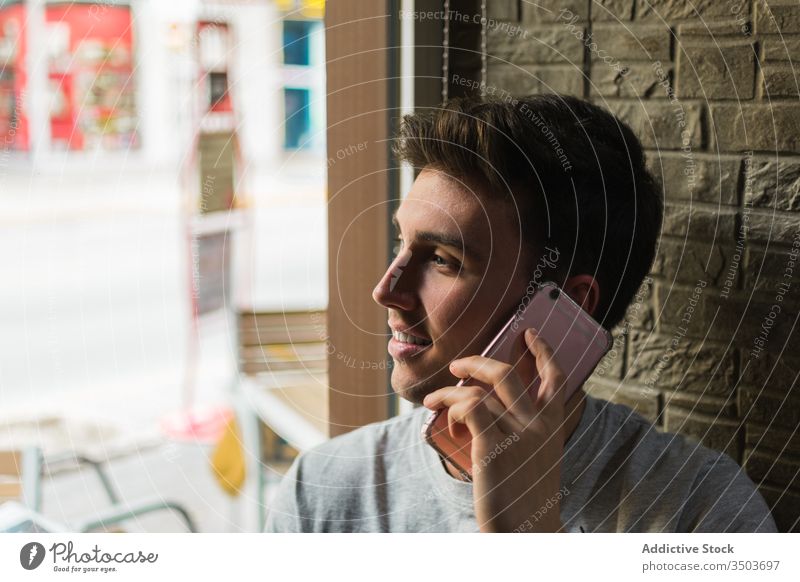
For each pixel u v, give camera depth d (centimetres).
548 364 49
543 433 49
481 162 50
